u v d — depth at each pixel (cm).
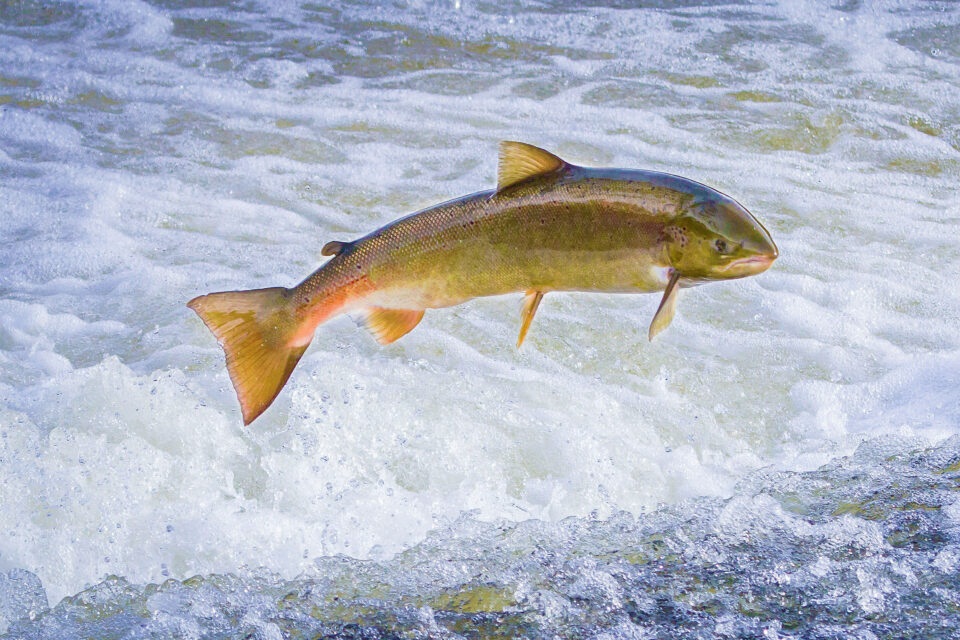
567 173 393
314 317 420
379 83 1281
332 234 906
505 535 538
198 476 582
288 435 604
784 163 1083
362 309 420
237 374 421
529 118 1179
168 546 544
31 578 510
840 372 721
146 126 1130
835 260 872
